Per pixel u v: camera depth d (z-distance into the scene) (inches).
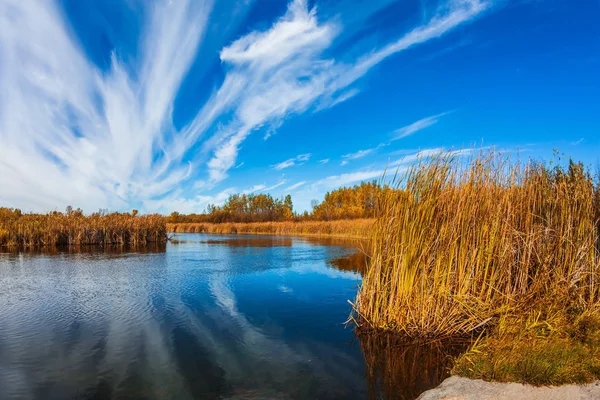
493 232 295.9
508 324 262.5
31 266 713.6
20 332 318.7
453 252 291.3
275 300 435.5
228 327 334.0
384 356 263.3
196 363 254.1
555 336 236.4
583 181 323.3
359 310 330.3
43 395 210.4
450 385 191.2
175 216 3535.9
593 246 309.7
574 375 187.2
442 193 304.7
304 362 255.0
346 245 1214.3
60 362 255.6
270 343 292.5
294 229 2020.2
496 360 208.2
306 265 726.5
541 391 178.4
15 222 1167.0
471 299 291.1
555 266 303.3
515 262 305.1
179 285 524.1
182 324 342.0
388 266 311.3
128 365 251.0
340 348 281.0
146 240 1364.4
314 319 357.4
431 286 293.1
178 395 209.5
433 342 279.0
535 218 318.7
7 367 247.3
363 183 2386.8
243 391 214.1
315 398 204.4
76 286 515.2
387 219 317.4
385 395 205.9
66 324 341.4
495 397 175.0
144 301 428.8
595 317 263.4
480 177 309.3
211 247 1154.7
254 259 823.1
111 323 344.8
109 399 205.5
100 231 1270.9
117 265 730.2
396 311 298.0
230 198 3730.3
